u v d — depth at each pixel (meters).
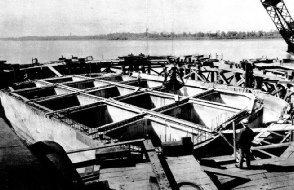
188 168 5.99
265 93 16.70
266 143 9.52
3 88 21.62
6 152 1.56
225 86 18.92
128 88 19.81
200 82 20.34
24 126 17.27
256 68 21.86
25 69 25.98
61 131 12.75
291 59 22.17
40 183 1.33
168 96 17.08
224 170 6.07
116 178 6.19
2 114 20.72
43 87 20.52
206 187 5.27
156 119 12.87
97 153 6.78
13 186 1.28
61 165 2.38
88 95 17.67
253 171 6.49
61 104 17.67
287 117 11.84
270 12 20.17
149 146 5.99
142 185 5.86
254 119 13.14
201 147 9.35
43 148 2.55
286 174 6.25
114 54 85.19
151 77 24.38
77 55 81.62
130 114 14.41
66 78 25.16
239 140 6.50
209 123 14.99
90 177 6.21
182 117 15.34
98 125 15.58
